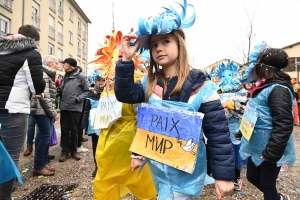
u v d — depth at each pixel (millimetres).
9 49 2352
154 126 1554
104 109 2248
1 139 2361
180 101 1501
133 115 2176
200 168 1541
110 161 2115
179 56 1559
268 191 2098
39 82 2459
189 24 1538
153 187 2188
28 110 2488
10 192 2270
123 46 1555
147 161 1664
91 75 3822
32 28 2914
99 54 2441
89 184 3398
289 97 1999
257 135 2115
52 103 3719
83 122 3826
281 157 1975
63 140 4688
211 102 1481
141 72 2295
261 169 2125
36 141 3883
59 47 25562
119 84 1566
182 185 1511
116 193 2170
